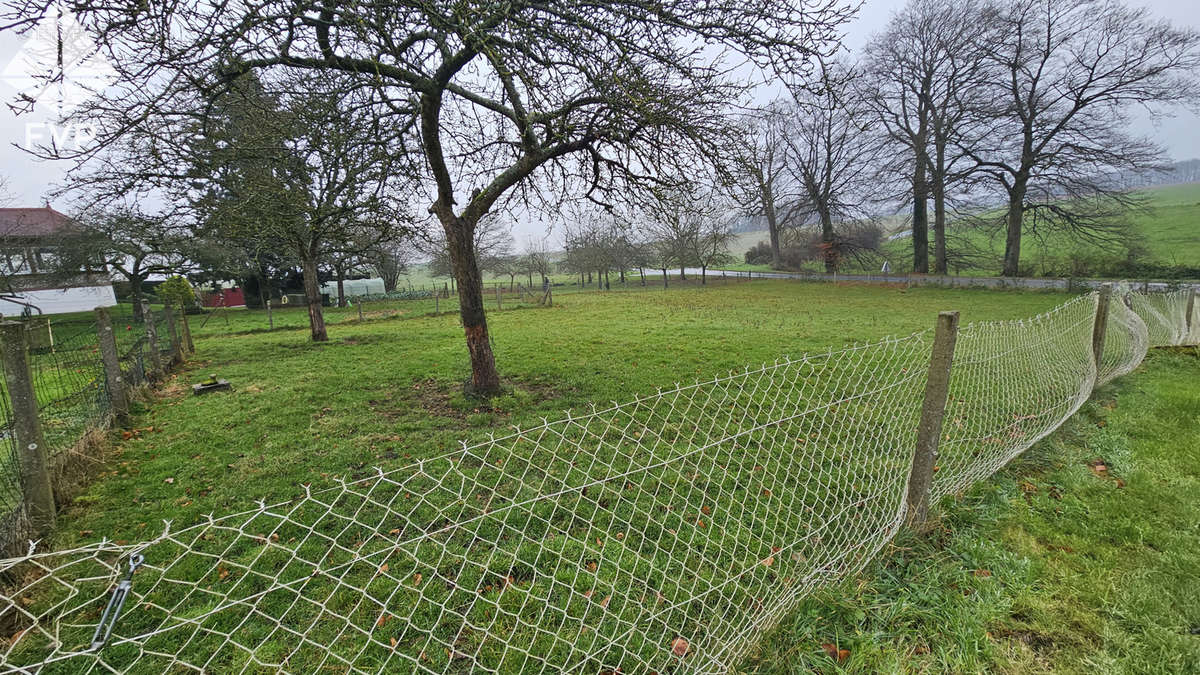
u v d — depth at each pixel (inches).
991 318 546.9
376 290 1587.1
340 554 112.4
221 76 167.2
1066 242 1068.5
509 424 200.8
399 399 245.3
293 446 181.3
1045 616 87.0
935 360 104.2
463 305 240.5
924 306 686.5
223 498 143.0
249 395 257.8
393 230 331.3
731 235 1346.0
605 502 132.0
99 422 190.2
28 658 87.6
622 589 99.7
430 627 91.3
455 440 182.9
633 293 1088.8
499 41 172.7
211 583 104.8
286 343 468.4
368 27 150.2
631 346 383.9
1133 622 84.7
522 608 92.7
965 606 89.4
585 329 493.7
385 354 381.4
